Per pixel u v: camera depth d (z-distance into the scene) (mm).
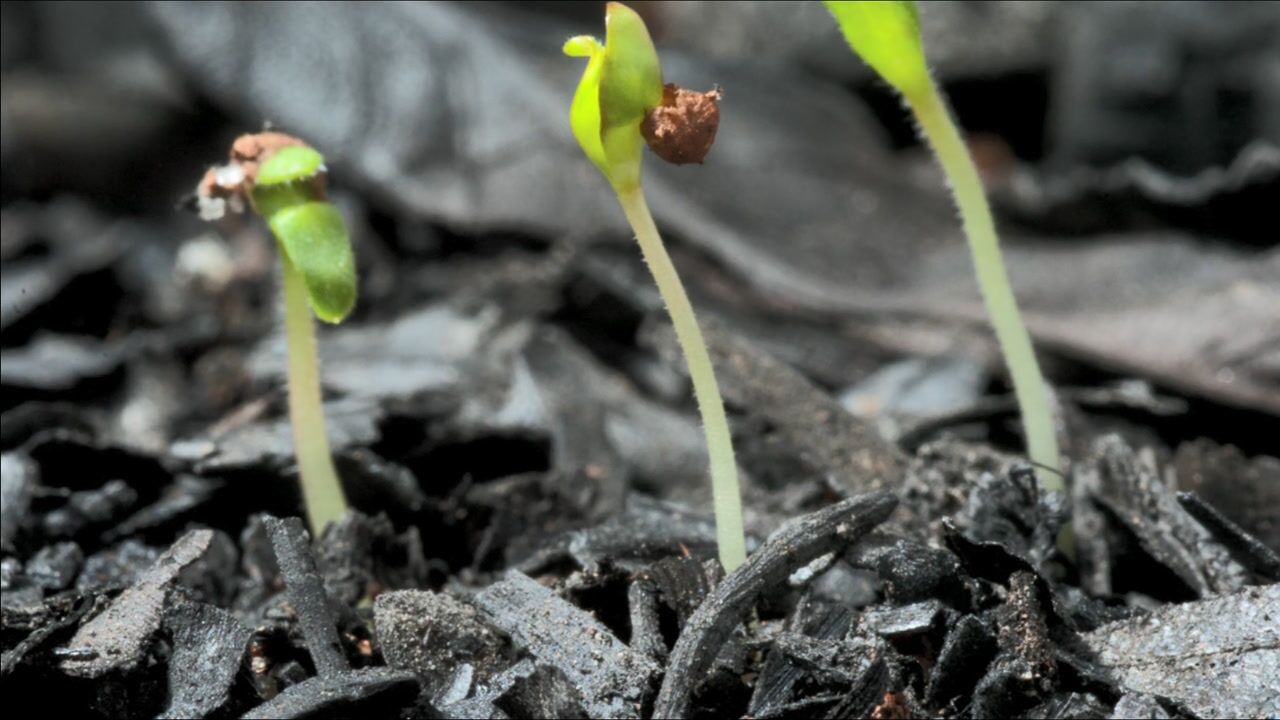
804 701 186
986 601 195
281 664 195
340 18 347
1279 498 220
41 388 277
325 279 198
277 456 225
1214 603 189
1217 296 261
